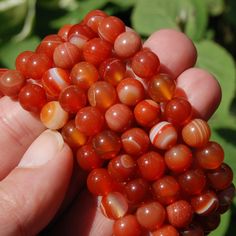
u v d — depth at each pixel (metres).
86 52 0.17
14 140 0.19
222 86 0.26
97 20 0.18
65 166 0.17
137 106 0.17
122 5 0.29
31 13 0.29
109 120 0.17
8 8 0.29
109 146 0.16
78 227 0.20
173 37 0.20
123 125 0.17
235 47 0.31
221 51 0.27
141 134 0.17
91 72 0.17
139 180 0.17
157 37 0.20
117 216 0.17
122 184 0.17
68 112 0.17
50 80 0.17
